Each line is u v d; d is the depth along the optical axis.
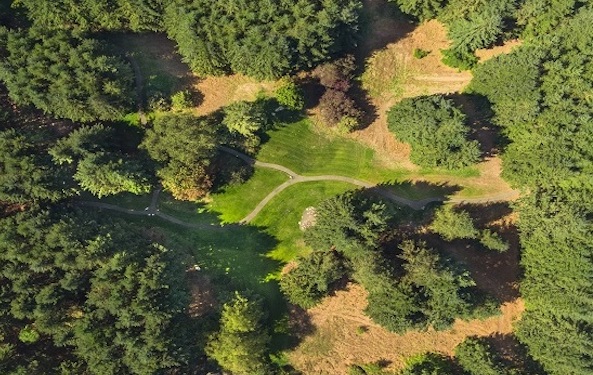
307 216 76.75
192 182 71.69
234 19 71.00
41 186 65.62
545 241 72.81
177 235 74.75
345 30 75.12
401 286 68.69
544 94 74.94
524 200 74.75
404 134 76.00
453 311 68.12
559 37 76.62
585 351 68.88
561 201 72.44
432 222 77.31
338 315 75.38
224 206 76.12
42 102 68.75
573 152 72.31
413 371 72.69
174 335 65.81
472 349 72.75
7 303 63.59
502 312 75.69
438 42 82.94
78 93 69.12
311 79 78.69
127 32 76.62
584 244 71.00
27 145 67.81
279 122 78.25
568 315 70.19
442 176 79.56
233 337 66.06
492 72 76.44
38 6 70.12
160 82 76.62
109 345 63.78
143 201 75.00
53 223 65.56
